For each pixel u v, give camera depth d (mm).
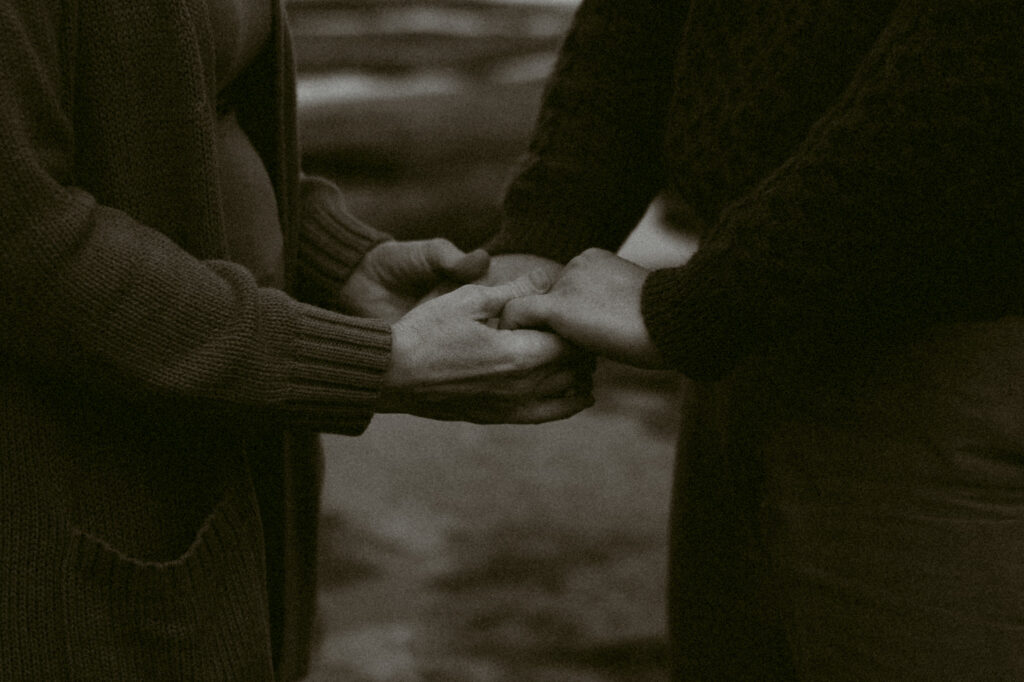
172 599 965
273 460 1243
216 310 941
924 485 977
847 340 1010
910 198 891
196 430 1008
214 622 1000
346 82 6461
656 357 1064
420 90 6316
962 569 968
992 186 879
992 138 866
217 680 1001
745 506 1189
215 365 934
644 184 1358
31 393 930
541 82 5711
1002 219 894
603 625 2438
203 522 1005
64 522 934
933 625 983
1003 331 945
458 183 4914
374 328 1054
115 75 938
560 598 2551
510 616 2473
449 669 2268
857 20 971
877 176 896
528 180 1348
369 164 4941
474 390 1127
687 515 1315
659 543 2830
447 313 1118
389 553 2738
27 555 924
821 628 1056
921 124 877
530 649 2346
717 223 1032
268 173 1267
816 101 1003
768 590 1191
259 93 1239
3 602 918
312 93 6059
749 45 1034
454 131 5055
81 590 935
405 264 1361
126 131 953
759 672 1269
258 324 963
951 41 865
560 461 3328
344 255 1391
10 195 844
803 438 1055
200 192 984
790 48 1002
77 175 960
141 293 906
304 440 1374
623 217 1354
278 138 1242
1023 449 947
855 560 1021
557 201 1323
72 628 930
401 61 6875
